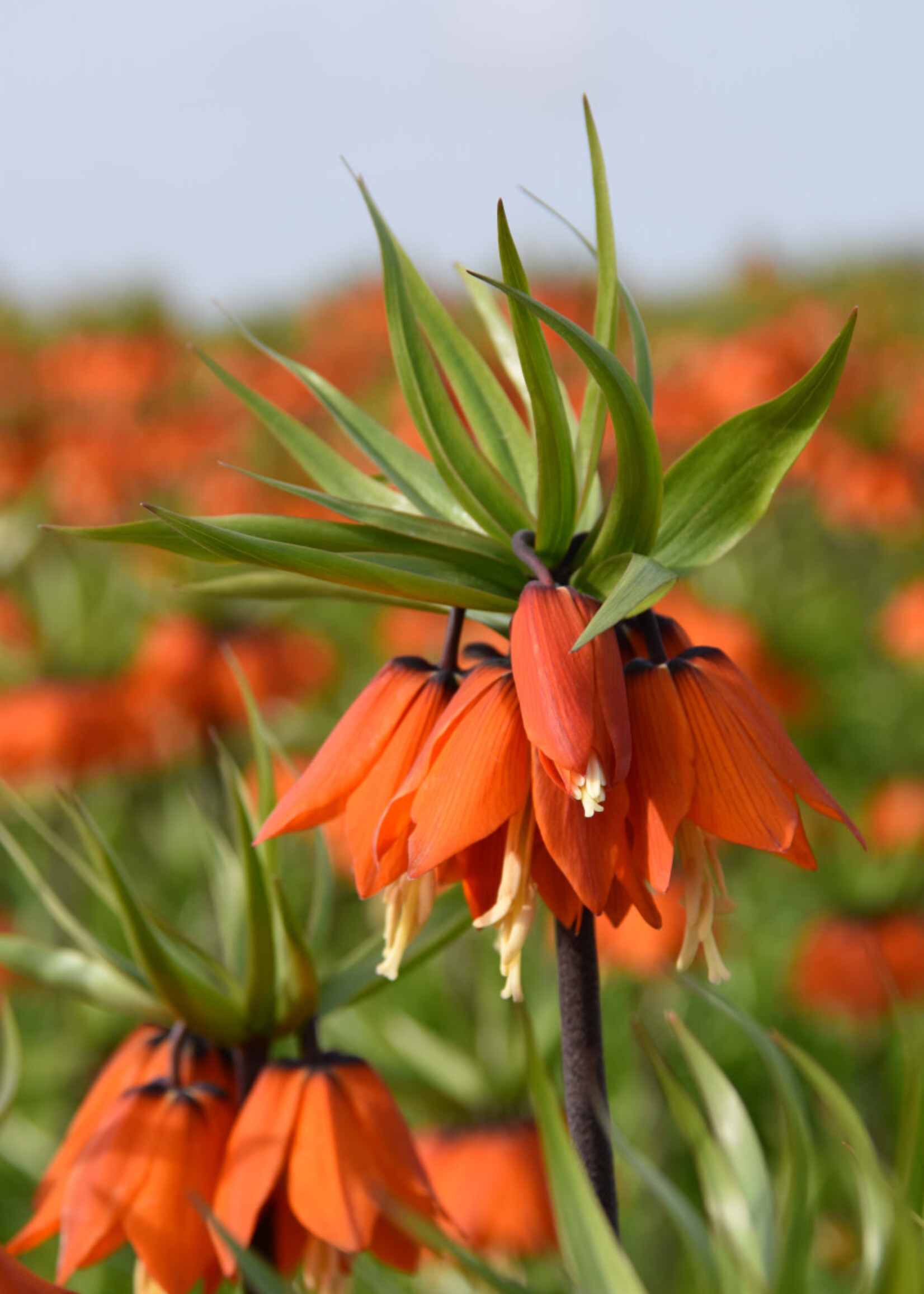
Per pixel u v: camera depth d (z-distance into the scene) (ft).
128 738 7.70
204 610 8.12
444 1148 4.15
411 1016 4.95
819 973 5.74
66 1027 5.44
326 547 3.13
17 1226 4.98
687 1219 3.00
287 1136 3.26
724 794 3.05
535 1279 4.05
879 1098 5.33
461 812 3.05
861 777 7.84
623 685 3.03
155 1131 3.30
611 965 5.35
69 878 7.18
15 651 7.89
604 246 3.14
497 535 3.18
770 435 3.10
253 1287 3.23
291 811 3.14
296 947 3.29
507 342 3.26
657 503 3.06
